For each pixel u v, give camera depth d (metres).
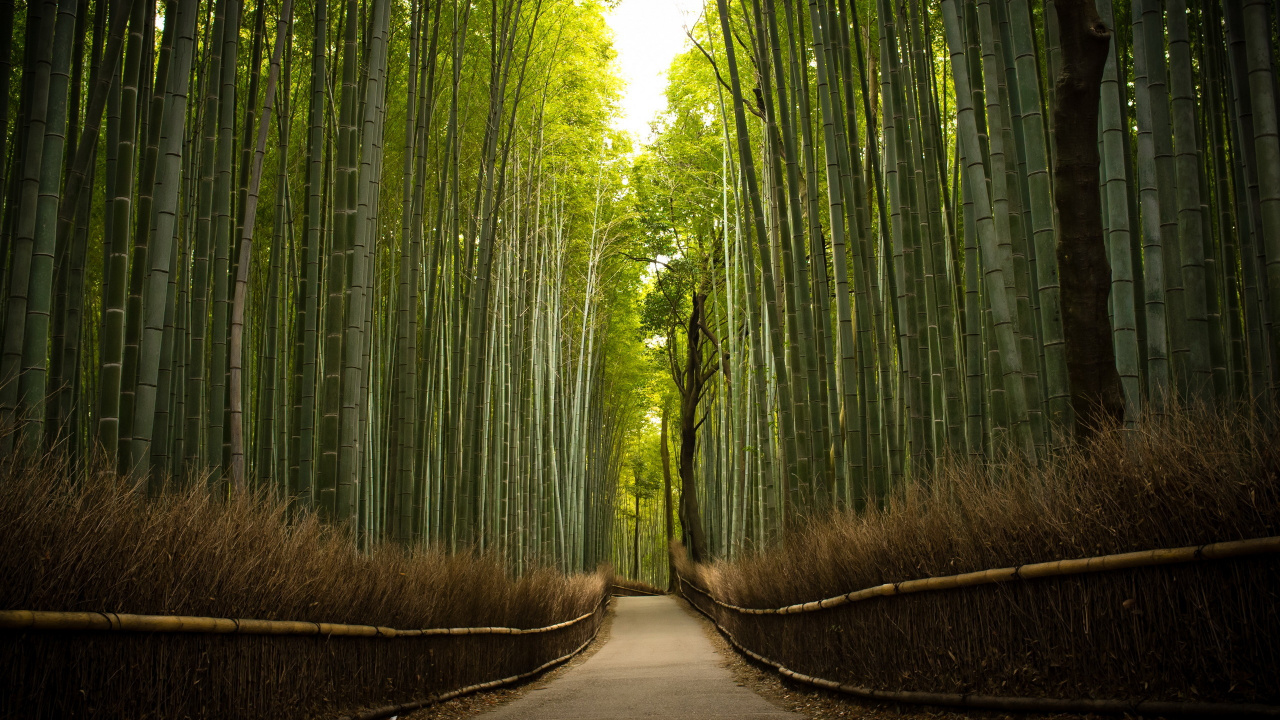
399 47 8.44
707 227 15.59
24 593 2.29
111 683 2.55
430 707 5.06
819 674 5.12
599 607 13.28
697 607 16.06
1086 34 3.25
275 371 5.80
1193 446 2.59
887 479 6.12
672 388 22.16
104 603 2.54
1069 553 2.89
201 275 4.81
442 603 5.49
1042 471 3.48
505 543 10.11
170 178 3.91
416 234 6.90
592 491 18.06
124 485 3.06
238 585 3.20
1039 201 3.76
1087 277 3.31
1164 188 3.33
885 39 5.72
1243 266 4.28
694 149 13.33
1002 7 4.75
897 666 4.00
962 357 6.02
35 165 3.29
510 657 6.81
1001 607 3.21
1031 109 3.81
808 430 6.93
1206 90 5.55
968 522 3.54
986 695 3.26
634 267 17.17
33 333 3.23
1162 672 2.56
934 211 5.29
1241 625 2.34
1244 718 2.27
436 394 8.80
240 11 5.00
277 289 5.84
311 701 3.76
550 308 12.82
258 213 8.12
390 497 7.18
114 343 3.75
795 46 7.04
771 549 7.58
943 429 5.71
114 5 3.93
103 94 3.81
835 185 6.10
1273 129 2.87
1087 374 3.29
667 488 23.25
